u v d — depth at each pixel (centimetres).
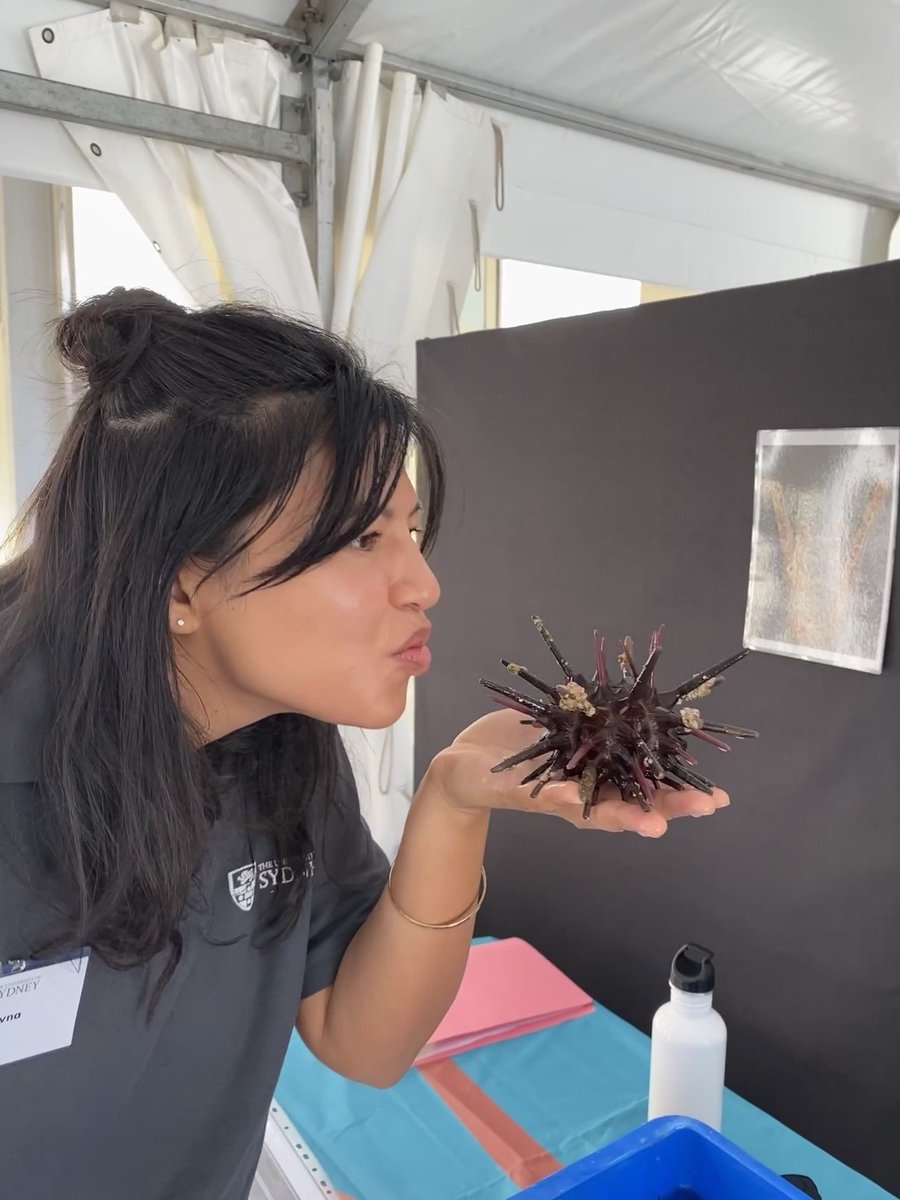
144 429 50
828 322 114
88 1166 59
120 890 53
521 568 167
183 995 61
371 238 195
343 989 73
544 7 176
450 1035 109
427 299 201
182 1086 63
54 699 53
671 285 243
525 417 163
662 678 142
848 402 113
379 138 193
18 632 54
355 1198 85
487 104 205
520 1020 114
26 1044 55
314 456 51
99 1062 58
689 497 135
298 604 52
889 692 111
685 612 138
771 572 123
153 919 54
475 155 201
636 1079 104
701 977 86
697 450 133
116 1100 59
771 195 257
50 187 237
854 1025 119
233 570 51
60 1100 57
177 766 53
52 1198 58
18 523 60
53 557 53
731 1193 59
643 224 234
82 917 52
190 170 174
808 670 120
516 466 166
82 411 54
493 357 169
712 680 56
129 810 52
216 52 171
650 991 149
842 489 114
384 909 71
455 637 186
